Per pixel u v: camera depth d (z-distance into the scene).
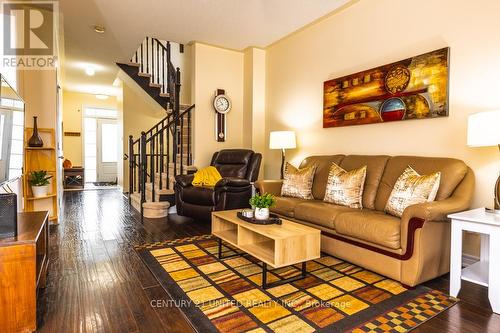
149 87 6.13
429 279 2.29
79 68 6.39
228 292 2.18
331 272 2.55
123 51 5.31
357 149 3.64
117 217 4.52
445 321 1.84
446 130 2.79
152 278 2.40
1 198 1.70
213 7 3.71
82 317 1.84
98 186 8.45
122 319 1.83
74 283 2.29
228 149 4.94
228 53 5.25
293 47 4.59
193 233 3.68
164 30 4.41
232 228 3.06
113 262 2.72
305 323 1.80
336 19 3.88
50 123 4.16
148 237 3.50
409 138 3.10
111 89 8.59
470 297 2.14
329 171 3.51
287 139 4.25
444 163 2.60
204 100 5.07
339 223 2.65
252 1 3.57
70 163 8.46
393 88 3.18
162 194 4.73
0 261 1.60
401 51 3.15
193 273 2.50
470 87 2.63
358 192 3.01
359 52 3.59
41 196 3.90
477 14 2.58
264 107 5.25
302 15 3.91
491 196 2.50
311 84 4.28
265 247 2.51
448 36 2.77
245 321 1.82
